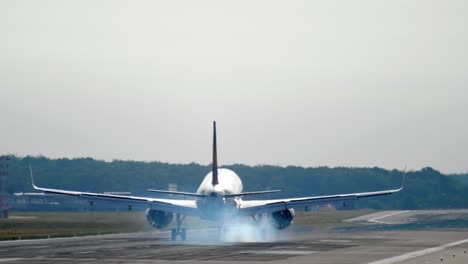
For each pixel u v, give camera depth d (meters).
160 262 163.38
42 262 164.50
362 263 161.25
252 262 163.38
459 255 181.62
